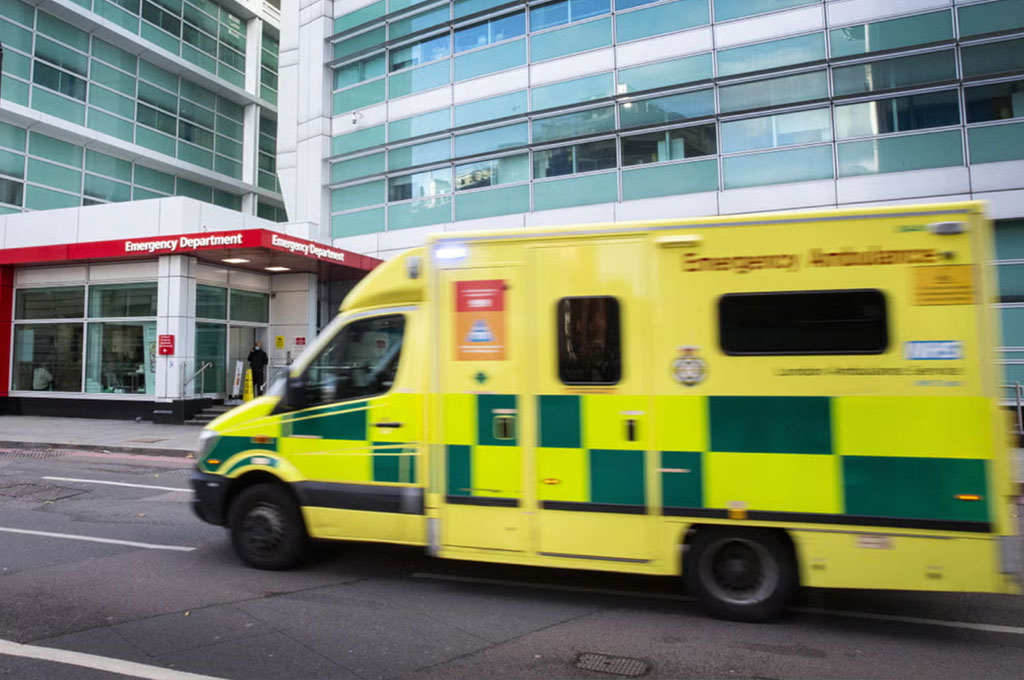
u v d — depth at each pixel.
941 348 3.96
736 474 4.21
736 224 4.32
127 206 17.64
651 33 17.36
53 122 21.33
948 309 3.97
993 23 14.12
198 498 5.46
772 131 15.93
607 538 4.43
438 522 4.78
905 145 14.70
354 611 4.50
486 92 19.52
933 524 3.91
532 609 4.59
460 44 20.09
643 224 4.49
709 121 16.53
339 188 22.19
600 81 17.92
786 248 4.23
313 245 16.80
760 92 16.14
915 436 3.96
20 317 18.84
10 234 18.73
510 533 4.62
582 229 4.60
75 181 22.61
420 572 5.43
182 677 3.46
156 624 4.21
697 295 4.35
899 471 3.97
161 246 16.25
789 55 15.84
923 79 14.64
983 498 3.85
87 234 18.02
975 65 14.28
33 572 5.30
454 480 4.76
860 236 4.12
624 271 4.50
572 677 3.54
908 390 3.98
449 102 20.11
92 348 17.95
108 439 13.63
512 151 19.00
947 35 14.44
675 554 4.32
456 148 19.98
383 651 3.84
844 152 15.20
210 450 5.47
